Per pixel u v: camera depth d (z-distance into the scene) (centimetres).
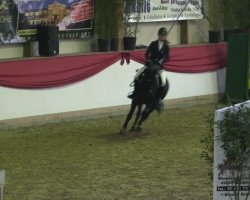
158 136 1306
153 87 1259
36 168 1023
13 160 1084
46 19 1489
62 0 1516
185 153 1130
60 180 941
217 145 615
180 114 1599
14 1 1425
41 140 1264
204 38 1917
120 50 1609
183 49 1723
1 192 602
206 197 841
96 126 1423
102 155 1122
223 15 1905
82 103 1502
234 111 609
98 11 1594
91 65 1511
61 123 1449
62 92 1462
